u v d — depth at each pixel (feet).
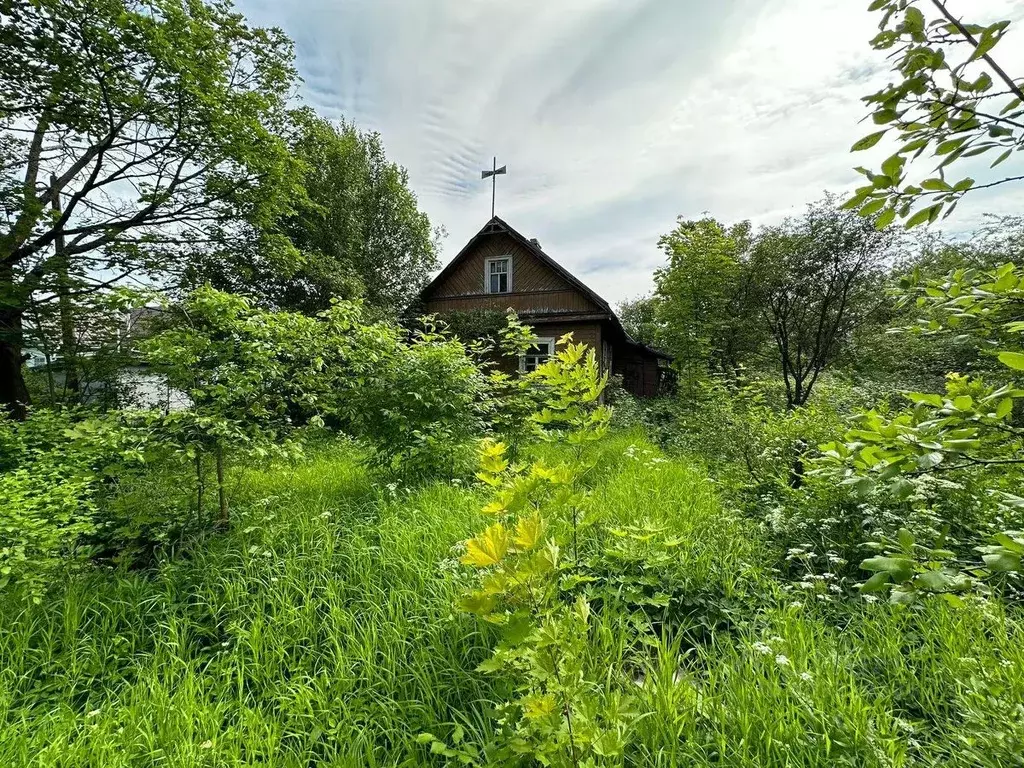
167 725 6.33
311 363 14.65
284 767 5.77
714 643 7.68
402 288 62.85
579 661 4.99
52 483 10.71
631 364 65.92
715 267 35.17
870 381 27.12
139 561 11.53
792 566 10.25
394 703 6.75
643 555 9.02
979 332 4.42
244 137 28.68
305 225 46.16
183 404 12.74
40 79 22.67
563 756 4.36
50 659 7.79
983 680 5.44
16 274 23.04
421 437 16.62
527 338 23.35
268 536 11.39
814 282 27.66
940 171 3.47
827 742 5.19
